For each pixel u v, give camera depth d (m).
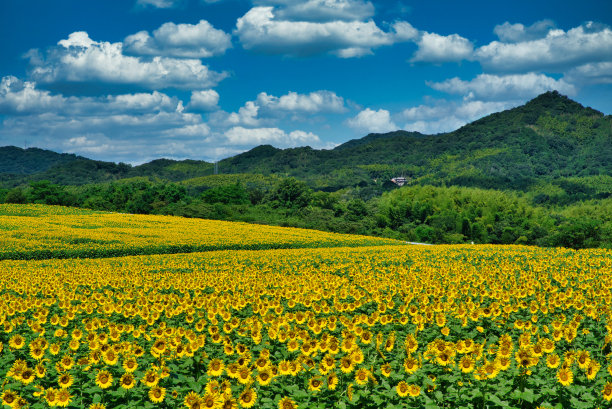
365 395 7.25
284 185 97.06
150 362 8.95
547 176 192.50
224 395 6.69
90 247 32.94
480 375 7.34
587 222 67.62
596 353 9.49
